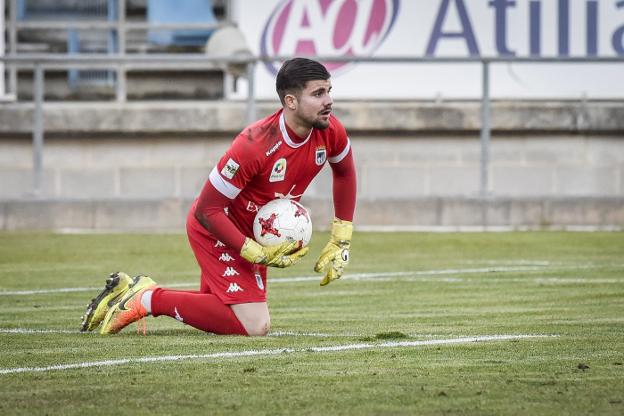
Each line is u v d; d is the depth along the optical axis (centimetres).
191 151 4216
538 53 4253
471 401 1134
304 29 4228
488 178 3794
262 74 4181
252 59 3662
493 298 2112
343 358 1384
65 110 4159
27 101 4600
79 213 3762
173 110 4172
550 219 3803
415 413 1085
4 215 3759
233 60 3653
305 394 1170
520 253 3072
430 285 2352
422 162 4234
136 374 1283
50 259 2938
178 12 4678
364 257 2992
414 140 4234
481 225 3791
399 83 4247
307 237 1577
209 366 1331
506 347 1470
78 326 1747
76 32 4728
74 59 3653
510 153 4247
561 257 2959
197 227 1605
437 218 3791
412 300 2097
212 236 1588
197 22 4675
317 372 1289
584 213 3806
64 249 3180
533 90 4241
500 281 2412
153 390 1193
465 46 4247
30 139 4169
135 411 1099
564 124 4212
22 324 1773
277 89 1542
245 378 1255
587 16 4247
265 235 1562
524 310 1922
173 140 4216
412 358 1384
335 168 1622
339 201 1641
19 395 1172
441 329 1673
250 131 1529
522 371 1292
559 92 4247
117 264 2831
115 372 1296
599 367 1316
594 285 2320
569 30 4250
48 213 3756
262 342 1526
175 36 4688
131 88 4575
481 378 1250
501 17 4247
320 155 1577
